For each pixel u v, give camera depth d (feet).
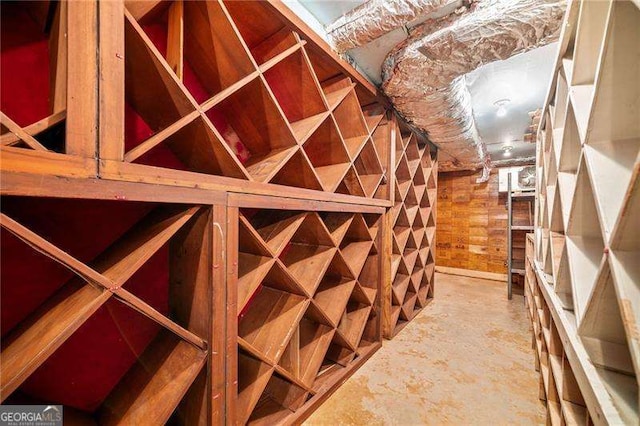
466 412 4.51
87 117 2.04
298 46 4.10
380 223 6.77
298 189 4.13
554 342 4.02
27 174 1.77
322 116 4.74
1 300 2.59
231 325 3.18
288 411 4.33
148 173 2.40
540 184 5.86
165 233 2.64
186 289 3.38
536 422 4.27
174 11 3.11
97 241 3.21
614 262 1.90
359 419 4.39
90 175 2.06
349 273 5.82
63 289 2.80
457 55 4.80
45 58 2.72
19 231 1.83
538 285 5.67
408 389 5.13
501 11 3.90
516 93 7.63
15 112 2.56
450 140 9.23
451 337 7.37
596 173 2.21
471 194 15.19
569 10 2.93
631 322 1.69
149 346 3.60
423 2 3.79
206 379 3.04
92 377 3.21
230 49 3.49
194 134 3.18
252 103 4.01
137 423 2.70
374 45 5.23
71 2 1.96
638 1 1.49
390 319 7.25
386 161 7.18
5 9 2.49
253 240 3.72
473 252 15.07
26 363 1.83
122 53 2.20
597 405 1.99
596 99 2.08
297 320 4.31
